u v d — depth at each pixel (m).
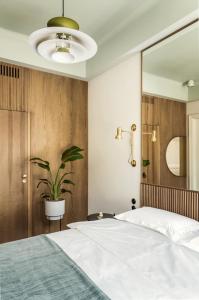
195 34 1.84
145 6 2.12
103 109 3.00
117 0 2.06
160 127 2.18
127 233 1.64
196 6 1.69
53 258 1.30
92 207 3.21
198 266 1.18
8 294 0.98
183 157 1.98
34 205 2.91
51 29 1.26
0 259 1.30
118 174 2.71
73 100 3.25
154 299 0.92
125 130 2.60
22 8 2.19
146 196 2.30
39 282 1.07
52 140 3.06
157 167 2.20
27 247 1.45
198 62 1.84
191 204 1.90
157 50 2.18
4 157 2.70
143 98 2.35
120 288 1.00
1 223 2.68
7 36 2.58
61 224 3.14
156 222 1.73
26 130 2.85
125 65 2.60
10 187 2.73
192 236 1.55
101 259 1.27
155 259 1.27
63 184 3.17
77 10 2.21
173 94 2.06
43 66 2.85
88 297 0.94
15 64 2.76
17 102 2.79
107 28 2.52
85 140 3.35
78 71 3.15
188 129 1.95
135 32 2.29
